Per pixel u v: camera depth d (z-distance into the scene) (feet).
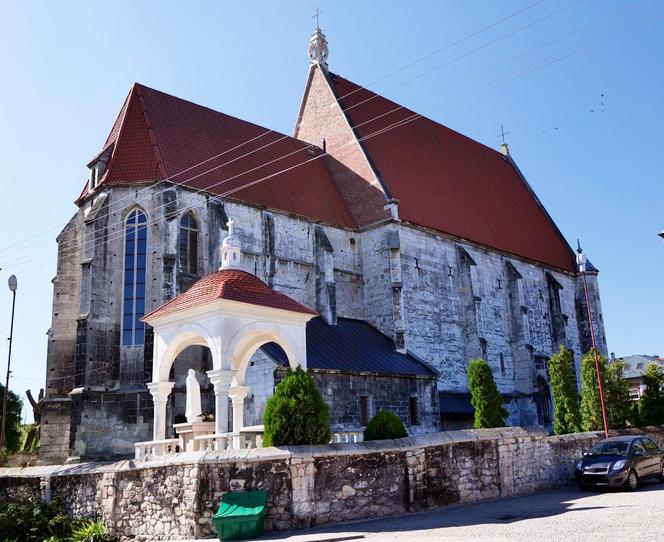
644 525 54.80
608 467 86.12
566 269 224.53
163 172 134.21
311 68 193.06
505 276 195.52
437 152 207.10
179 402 122.72
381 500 73.77
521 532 55.57
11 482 90.58
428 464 78.54
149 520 72.79
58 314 136.77
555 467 94.94
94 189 137.59
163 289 125.18
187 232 136.77
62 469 84.94
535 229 225.97
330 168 179.93
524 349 189.16
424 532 59.82
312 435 72.95
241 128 164.86
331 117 183.32
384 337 157.79
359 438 92.58
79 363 122.83
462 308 175.32
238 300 77.00
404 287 159.84
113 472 77.66
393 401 134.72
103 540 74.38
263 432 76.18
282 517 67.46
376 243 164.76
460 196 198.39
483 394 108.68
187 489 69.00
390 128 193.26
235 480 68.08
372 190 167.84
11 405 176.14
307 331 140.46
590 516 62.54
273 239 147.95
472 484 82.58
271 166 162.30
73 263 139.95
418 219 169.89
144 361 122.21
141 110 145.79
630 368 344.08
